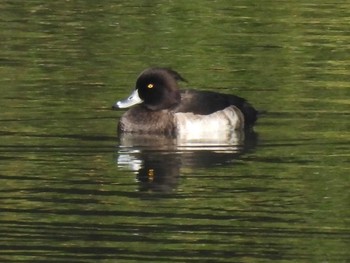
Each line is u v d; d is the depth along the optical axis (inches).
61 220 553.0
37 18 1039.6
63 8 1082.7
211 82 838.5
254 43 960.3
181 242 527.5
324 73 864.3
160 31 997.8
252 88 820.6
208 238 532.1
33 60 888.9
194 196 590.9
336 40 973.2
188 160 656.4
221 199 585.3
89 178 618.8
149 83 741.3
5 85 812.6
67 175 623.2
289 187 604.7
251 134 713.6
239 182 613.0
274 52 929.5
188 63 893.2
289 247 521.7
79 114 749.3
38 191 595.5
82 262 502.6
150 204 577.3
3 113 742.5
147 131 722.2
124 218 557.3
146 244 524.1
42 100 776.9
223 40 968.3
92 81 829.8
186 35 984.3
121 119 724.0
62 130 711.1
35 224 547.5
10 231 538.0
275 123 735.1
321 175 624.4
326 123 732.0
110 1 1112.8
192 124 730.8
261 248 520.7
